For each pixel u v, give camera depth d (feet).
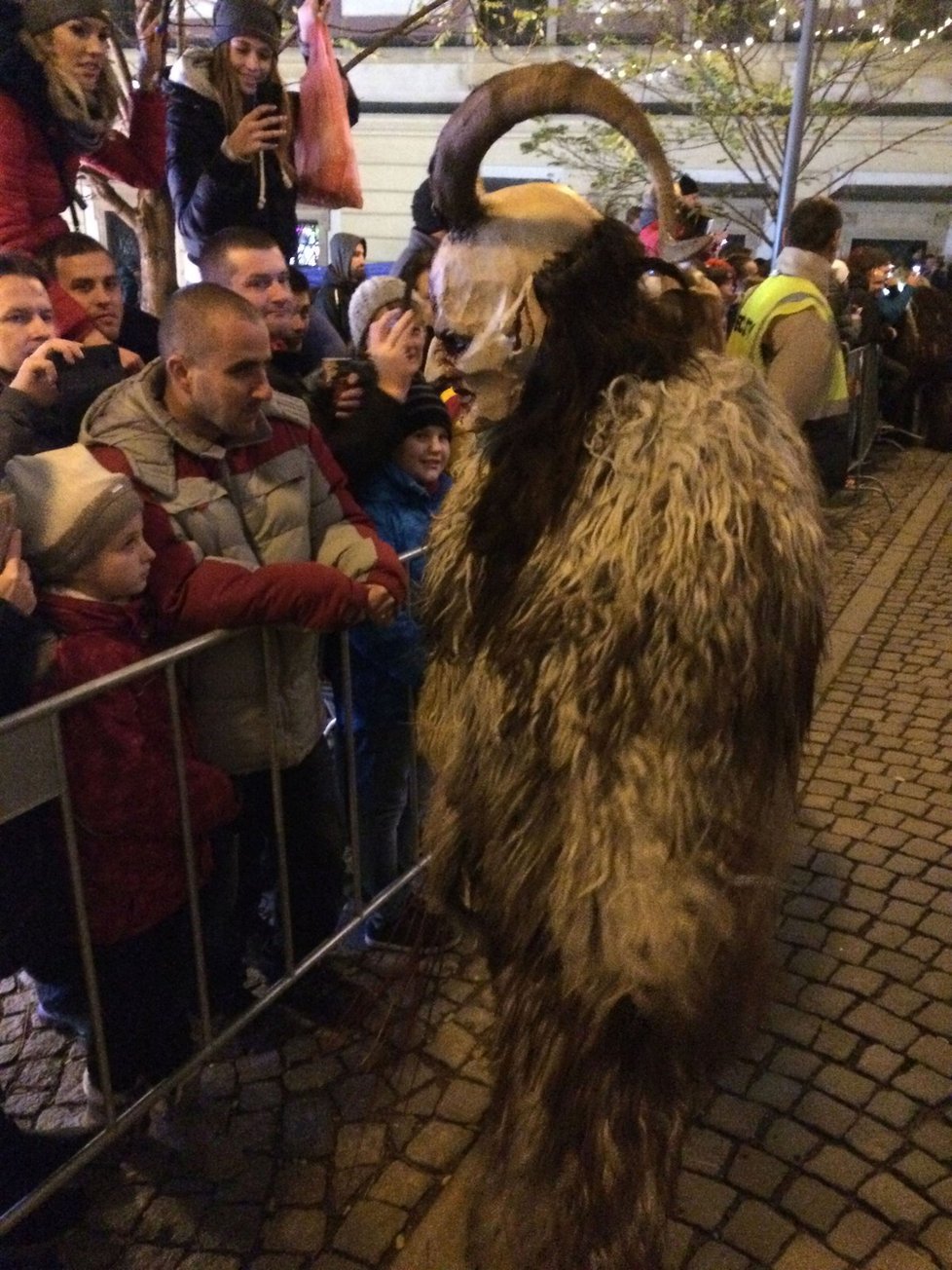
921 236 40.70
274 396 7.01
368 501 7.98
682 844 3.81
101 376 7.19
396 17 39.01
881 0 33.01
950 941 8.68
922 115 38.75
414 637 7.75
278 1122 6.93
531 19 30.66
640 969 3.91
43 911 5.69
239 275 8.18
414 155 41.11
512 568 4.07
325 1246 6.07
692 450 3.63
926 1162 6.54
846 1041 7.56
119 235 30.07
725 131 32.30
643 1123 4.42
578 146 33.73
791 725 4.01
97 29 8.85
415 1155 6.64
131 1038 6.51
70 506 5.47
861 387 23.31
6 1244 5.94
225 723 6.66
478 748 4.39
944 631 15.67
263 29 10.46
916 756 11.89
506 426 4.14
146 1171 6.56
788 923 8.92
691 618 3.59
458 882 4.98
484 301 3.92
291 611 6.34
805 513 3.82
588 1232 4.49
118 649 5.73
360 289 8.59
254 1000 7.88
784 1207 6.25
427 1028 7.67
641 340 3.84
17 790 5.19
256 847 7.88
